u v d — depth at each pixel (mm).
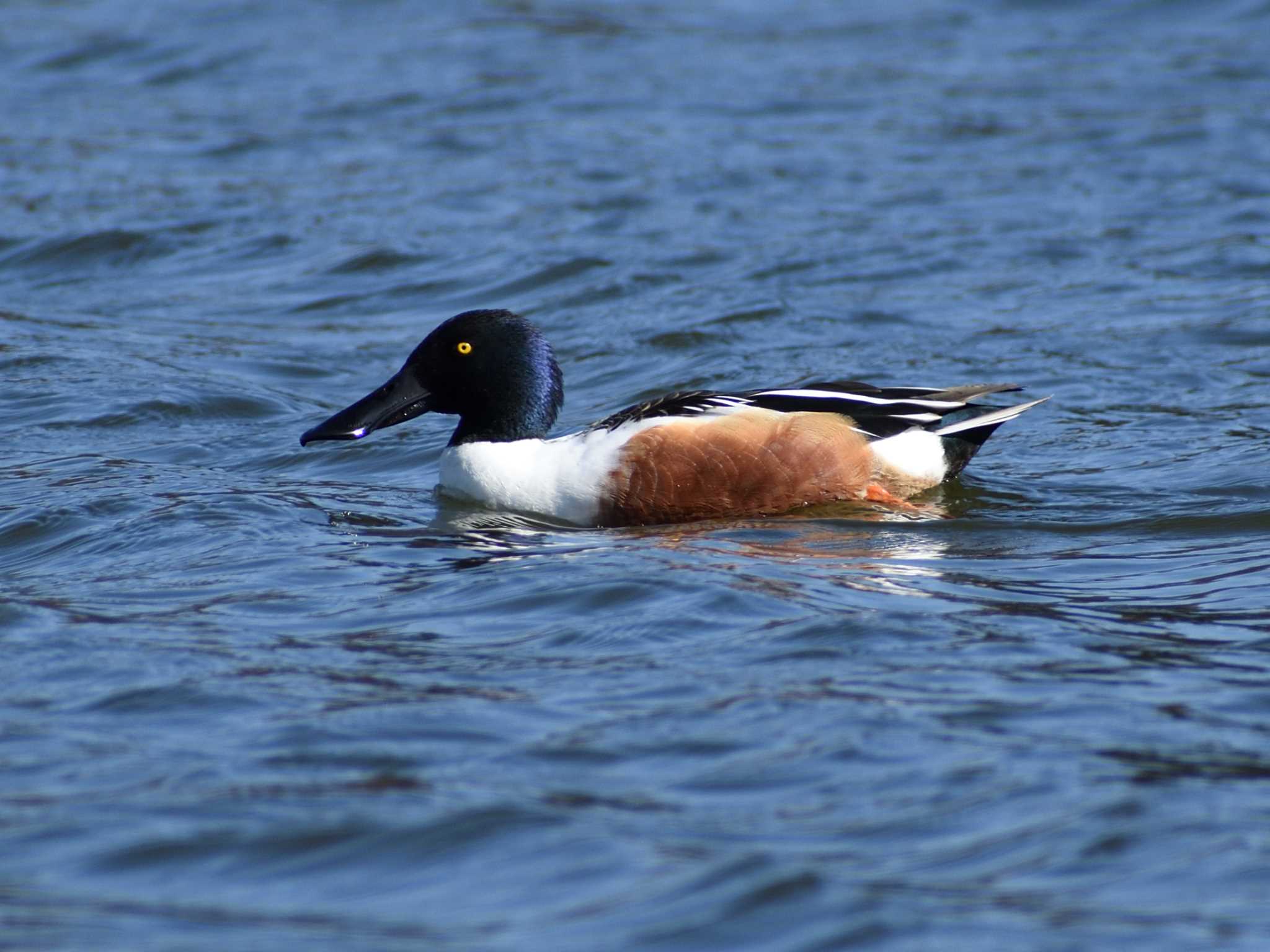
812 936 6254
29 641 9469
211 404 16109
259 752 7844
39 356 17562
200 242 22266
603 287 19953
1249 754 7641
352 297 20219
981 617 9758
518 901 6543
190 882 6719
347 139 27016
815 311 18828
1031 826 6988
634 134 26844
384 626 9797
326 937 6309
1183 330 17766
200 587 10680
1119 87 28828
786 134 26672
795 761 7629
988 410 13359
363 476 14242
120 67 32031
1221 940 6180
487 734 8016
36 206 23609
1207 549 11398
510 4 36781
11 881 6723
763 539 11938
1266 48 31062
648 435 12727
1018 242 21203
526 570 10883
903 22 34375
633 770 7586
